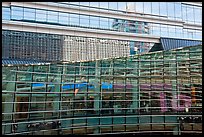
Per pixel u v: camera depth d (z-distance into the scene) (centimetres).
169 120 2322
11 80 1905
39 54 3152
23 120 1855
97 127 2195
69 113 2142
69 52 3291
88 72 2375
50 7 3275
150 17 3722
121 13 3578
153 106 2433
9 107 1830
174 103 2450
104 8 3509
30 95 1981
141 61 2573
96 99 2331
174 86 2516
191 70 2491
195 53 2494
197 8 3981
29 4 3181
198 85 2409
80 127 2122
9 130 1742
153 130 2283
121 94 2428
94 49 3400
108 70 2459
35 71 2078
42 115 1984
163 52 2605
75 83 2286
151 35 3678
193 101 2389
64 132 2031
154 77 2536
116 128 2238
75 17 3375
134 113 2350
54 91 2153
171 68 2562
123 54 3503
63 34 3294
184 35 3856
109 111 2311
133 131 2247
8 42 3009
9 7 3097
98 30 3441
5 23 3034
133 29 3622
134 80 2503
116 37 3512
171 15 3844
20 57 3045
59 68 2228
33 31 3162
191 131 2236
